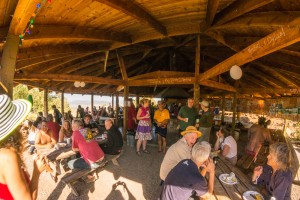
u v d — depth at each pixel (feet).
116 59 27.58
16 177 2.65
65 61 20.02
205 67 31.83
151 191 12.60
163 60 32.55
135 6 11.16
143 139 19.38
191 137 9.78
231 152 13.48
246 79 32.04
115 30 15.60
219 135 15.69
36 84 29.14
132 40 17.78
